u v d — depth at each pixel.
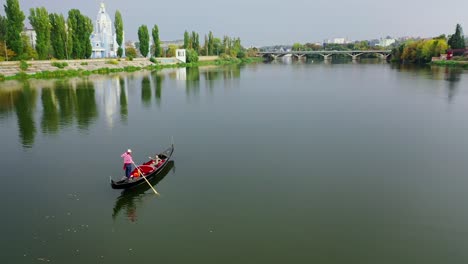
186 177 24.14
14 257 15.80
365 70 119.88
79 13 106.12
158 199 21.05
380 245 16.34
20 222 18.67
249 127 37.38
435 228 17.70
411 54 152.88
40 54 94.00
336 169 25.25
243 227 17.91
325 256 15.61
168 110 47.69
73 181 23.83
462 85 69.69
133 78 93.12
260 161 26.98
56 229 18.06
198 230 17.72
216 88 71.06
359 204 20.11
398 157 27.62
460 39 137.00
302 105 49.66
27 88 68.88
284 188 22.20
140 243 16.75
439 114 42.84
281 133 34.72
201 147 30.66
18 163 27.31
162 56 161.88
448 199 20.66
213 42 195.25
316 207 19.81
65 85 74.81
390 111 44.78
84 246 16.61
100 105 51.62
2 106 50.38
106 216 19.25
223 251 16.02
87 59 109.94
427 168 25.33
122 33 131.12
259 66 159.75
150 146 31.41
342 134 34.19
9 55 87.69
